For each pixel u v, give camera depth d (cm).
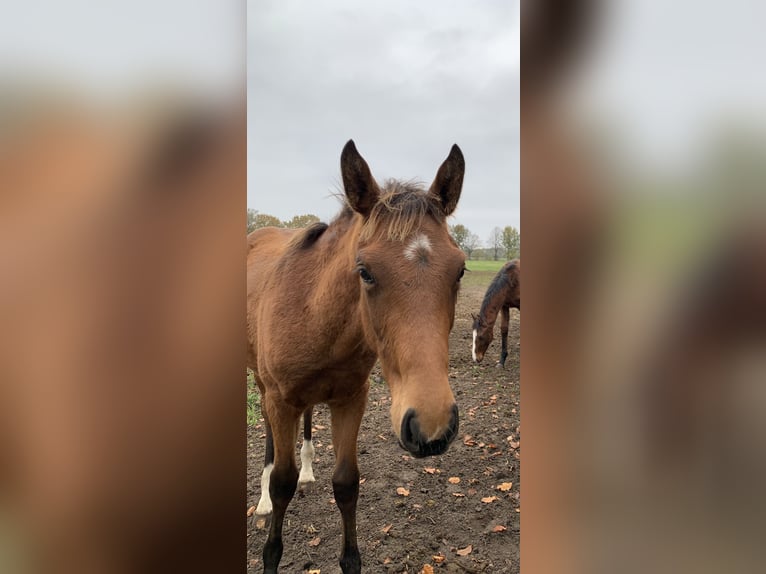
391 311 186
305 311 250
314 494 366
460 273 195
